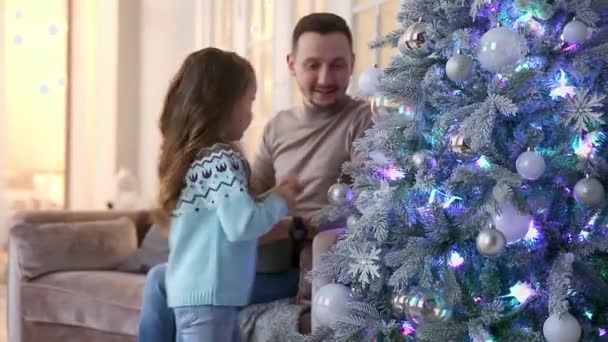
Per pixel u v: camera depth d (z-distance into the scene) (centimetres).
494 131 132
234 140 172
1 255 475
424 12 147
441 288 137
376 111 161
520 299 134
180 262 163
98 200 473
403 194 146
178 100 169
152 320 172
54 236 272
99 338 249
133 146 466
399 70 148
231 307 162
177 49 432
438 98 139
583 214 130
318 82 207
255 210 158
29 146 579
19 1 566
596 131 128
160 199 166
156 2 450
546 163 130
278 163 219
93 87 480
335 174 207
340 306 154
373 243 149
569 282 121
